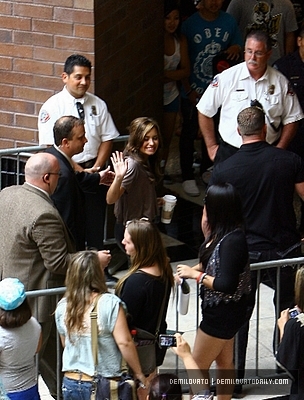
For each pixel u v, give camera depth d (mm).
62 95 9336
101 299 6148
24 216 6996
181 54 11828
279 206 7855
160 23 11430
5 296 6359
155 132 8523
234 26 11984
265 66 9242
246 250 6762
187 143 12055
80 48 9867
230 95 9305
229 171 7828
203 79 12078
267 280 9297
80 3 9711
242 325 7195
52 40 9945
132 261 6672
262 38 9125
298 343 6164
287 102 9430
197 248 10656
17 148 9430
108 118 9492
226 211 6684
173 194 12109
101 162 9484
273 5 12086
